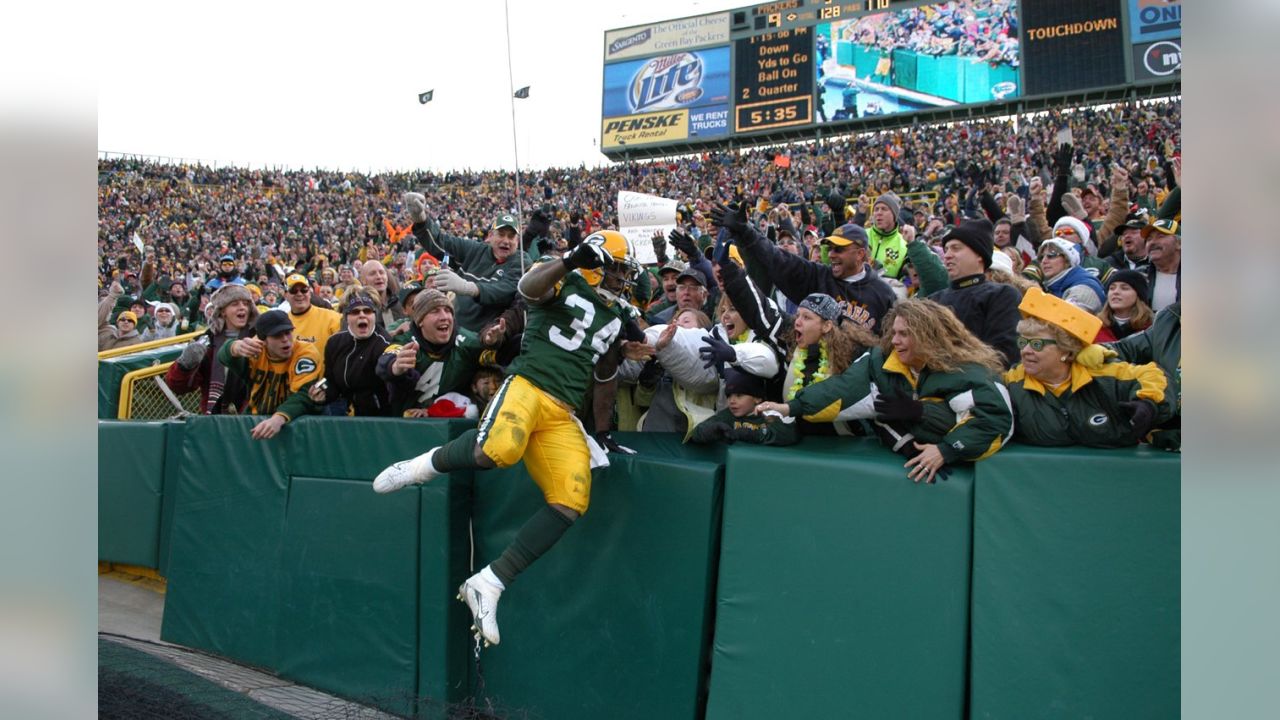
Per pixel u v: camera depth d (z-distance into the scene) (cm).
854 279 399
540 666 348
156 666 396
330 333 546
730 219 389
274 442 429
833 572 280
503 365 408
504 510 363
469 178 3192
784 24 2670
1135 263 485
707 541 307
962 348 277
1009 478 257
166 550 530
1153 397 248
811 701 278
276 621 416
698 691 307
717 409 363
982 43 2388
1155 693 234
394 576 374
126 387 634
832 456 286
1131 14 2211
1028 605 250
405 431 375
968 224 360
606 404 344
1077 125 2142
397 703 360
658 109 2870
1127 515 242
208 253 2414
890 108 2514
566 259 300
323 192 3089
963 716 260
